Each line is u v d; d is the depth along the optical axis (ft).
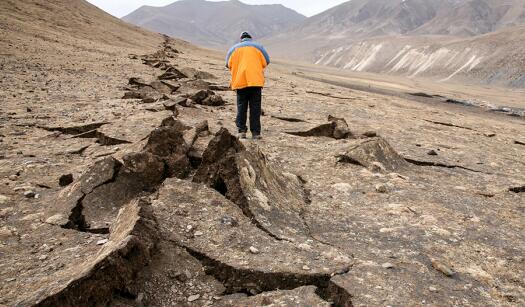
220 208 15.48
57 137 29.25
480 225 17.72
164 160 19.07
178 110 36.50
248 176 16.56
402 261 13.92
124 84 59.57
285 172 21.71
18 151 24.81
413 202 19.92
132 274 11.36
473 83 638.94
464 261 14.44
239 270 12.30
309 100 56.13
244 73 27.43
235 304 11.29
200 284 12.09
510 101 257.14
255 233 14.53
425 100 162.40
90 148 26.30
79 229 15.39
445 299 11.94
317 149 27.89
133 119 32.73
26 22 141.59
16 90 47.75
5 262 12.77
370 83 219.20
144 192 17.46
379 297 11.60
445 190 22.34
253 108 28.63
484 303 12.01
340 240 15.33
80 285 10.23
